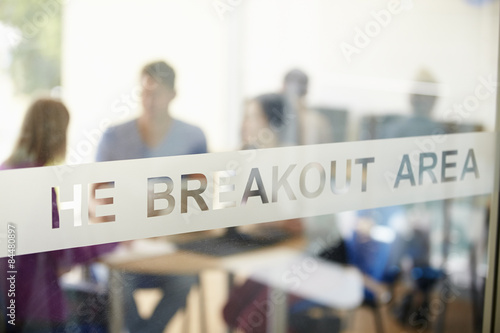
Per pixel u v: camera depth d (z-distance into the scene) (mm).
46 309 1654
